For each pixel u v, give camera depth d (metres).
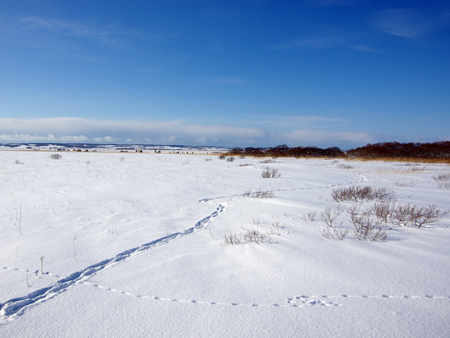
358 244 4.63
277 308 2.89
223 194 10.34
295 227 5.74
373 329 2.51
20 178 13.95
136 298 3.15
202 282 3.50
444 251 4.25
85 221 6.46
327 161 32.53
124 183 12.71
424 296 3.04
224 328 2.58
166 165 24.30
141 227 5.98
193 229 5.89
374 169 21.38
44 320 2.75
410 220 5.86
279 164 26.36
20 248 4.72
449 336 2.40
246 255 4.31
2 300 3.10
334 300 3.01
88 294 3.25
